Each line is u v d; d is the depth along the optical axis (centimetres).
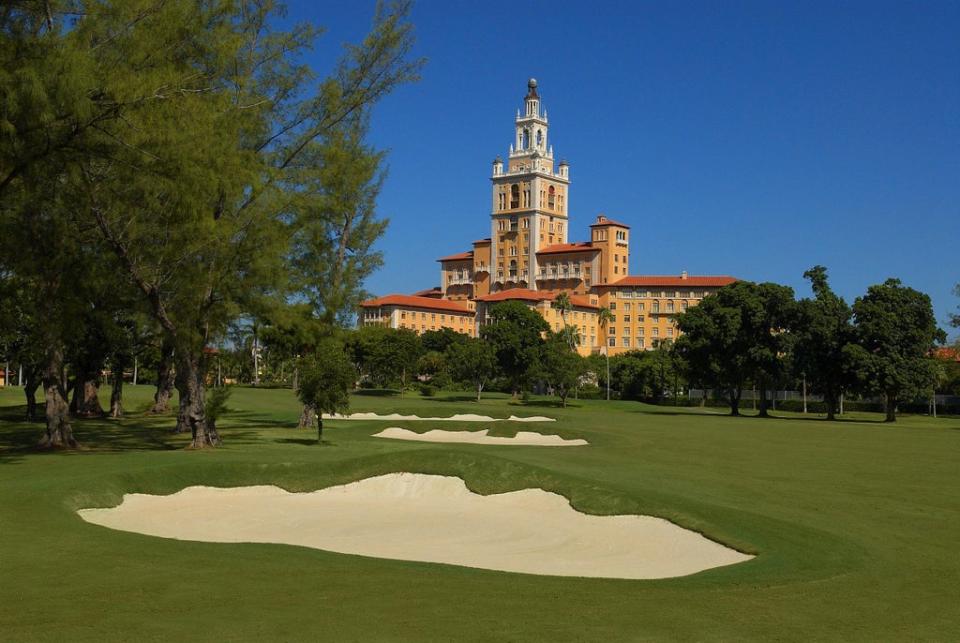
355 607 1466
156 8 3039
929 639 1370
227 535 2495
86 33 2819
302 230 4638
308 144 4544
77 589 1552
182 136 2989
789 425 7719
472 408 7994
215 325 4228
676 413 10338
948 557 2023
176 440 4688
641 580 1795
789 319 10406
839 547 2106
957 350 9712
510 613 1457
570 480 3088
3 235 3284
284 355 8319
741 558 2114
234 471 3356
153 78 2791
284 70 4347
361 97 4647
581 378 16262
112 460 3488
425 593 1591
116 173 3164
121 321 6072
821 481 3381
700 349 10550
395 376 14388
